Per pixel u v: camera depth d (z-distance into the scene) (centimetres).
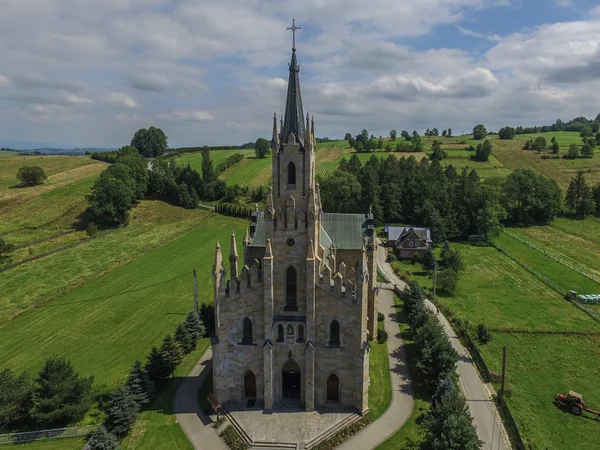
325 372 4903
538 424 4762
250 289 4822
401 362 6003
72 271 10119
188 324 6544
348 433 4531
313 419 4741
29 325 7369
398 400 5109
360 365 4709
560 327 7200
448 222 13038
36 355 6356
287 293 4897
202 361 6100
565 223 15000
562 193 16475
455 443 3791
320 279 4722
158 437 4522
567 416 4931
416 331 6191
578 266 10650
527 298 8575
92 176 19450
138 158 17850
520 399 5212
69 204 15462
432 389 5212
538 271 10225
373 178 15412
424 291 8675
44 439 4522
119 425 4503
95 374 5800
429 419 4250
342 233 6894
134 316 7712
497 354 6322
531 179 15138
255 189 18350
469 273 10125
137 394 4888
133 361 6147
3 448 4391
